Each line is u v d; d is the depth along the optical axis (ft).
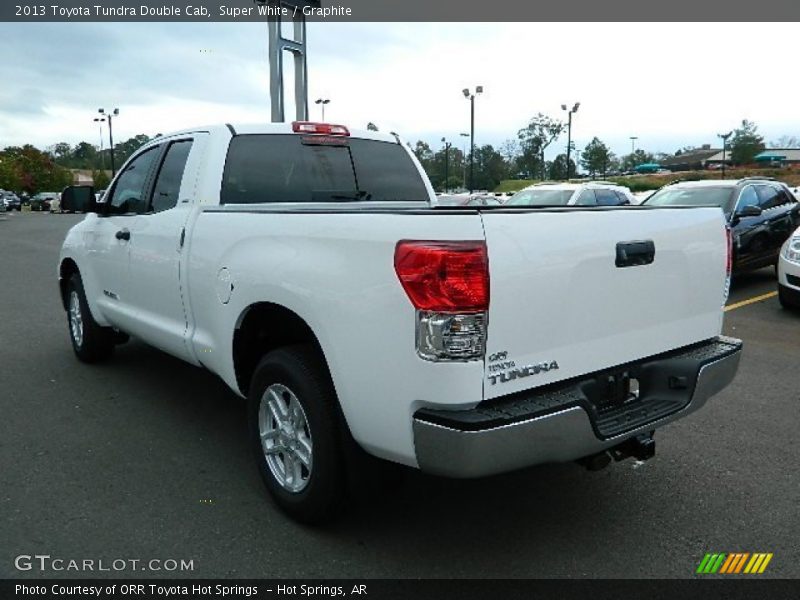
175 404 16.25
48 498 11.43
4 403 16.24
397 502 11.47
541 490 11.96
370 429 8.91
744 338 23.59
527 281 8.46
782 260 27.73
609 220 9.55
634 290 9.92
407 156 16.63
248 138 13.80
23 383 17.81
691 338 11.14
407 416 8.39
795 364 20.16
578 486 12.11
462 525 10.72
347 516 10.64
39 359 20.24
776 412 15.89
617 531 10.55
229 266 11.28
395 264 8.28
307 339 11.05
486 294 8.06
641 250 9.91
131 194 16.01
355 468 9.71
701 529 10.61
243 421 15.19
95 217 17.69
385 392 8.57
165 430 14.60
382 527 10.63
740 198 33.37
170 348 14.06
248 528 10.53
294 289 9.70
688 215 10.85
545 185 45.29
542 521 10.87
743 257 32.27
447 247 7.97
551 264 8.73
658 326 10.45
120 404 16.22
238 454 13.37
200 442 13.96
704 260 11.10
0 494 11.56
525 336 8.55
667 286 10.46
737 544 10.17
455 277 7.93
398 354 8.33
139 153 16.21
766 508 11.27
